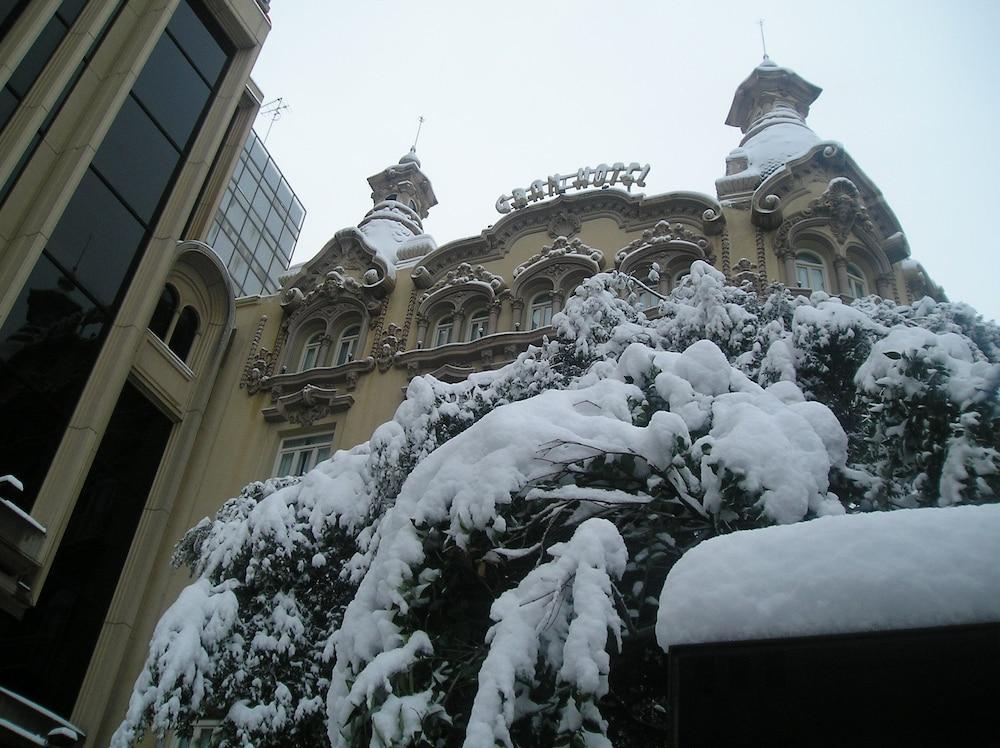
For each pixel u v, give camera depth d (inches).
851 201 732.7
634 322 535.5
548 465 335.6
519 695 286.8
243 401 796.0
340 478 521.0
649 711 349.7
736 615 207.3
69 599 631.8
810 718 199.9
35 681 596.7
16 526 552.1
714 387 391.2
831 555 206.4
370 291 831.1
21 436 607.2
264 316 857.5
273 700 454.0
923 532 201.9
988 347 471.8
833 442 366.3
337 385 778.2
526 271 773.3
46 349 637.3
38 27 678.5
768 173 796.6
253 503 556.4
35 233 633.0
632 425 357.7
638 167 823.7
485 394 511.2
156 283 733.9
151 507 715.4
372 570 343.0
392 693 301.1
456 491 335.3
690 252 738.8
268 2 957.8
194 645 454.0
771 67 992.2
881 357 381.7
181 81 824.3
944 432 351.6
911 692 194.2
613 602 287.6
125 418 714.2
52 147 684.7
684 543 354.9
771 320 511.5
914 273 738.8
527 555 339.6
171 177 791.7
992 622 184.4
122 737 428.1
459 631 338.6
